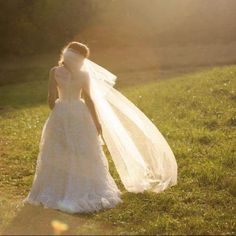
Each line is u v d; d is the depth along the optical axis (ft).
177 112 43.86
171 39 105.50
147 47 101.14
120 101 25.30
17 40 103.09
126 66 80.59
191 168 28.22
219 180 26.37
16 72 85.40
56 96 23.52
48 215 21.65
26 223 20.75
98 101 24.11
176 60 81.82
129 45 104.78
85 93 23.36
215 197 24.04
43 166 23.20
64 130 23.03
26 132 40.57
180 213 22.18
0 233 19.70
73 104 23.20
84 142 23.06
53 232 19.84
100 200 22.66
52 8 106.11
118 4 108.06
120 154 24.82
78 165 22.90
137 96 51.80
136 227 20.63
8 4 102.99
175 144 33.86
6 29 102.89
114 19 107.96
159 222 20.88
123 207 22.72
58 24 106.63
